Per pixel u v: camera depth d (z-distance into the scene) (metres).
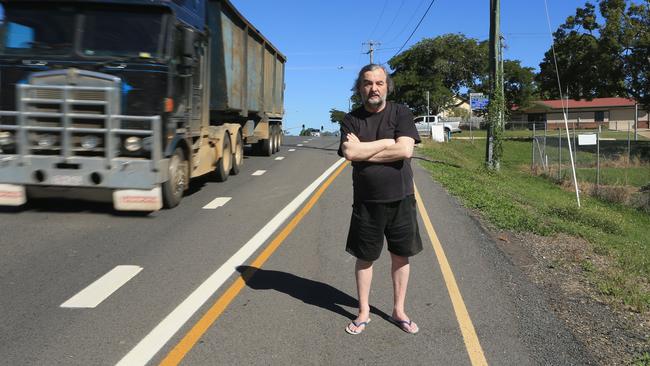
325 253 6.90
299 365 3.95
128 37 8.22
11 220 8.12
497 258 6.82
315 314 4.88
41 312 4.79
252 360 4.01
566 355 4.18
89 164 7.84
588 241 8.32
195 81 10.06
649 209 16.09
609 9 38.50
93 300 5.09
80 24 8.20
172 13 8.45
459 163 22.41
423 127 46.56
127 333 4.40
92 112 7.86
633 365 4.04
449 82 71.00
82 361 3.93
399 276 4.53
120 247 6.90
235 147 14.12
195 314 4.82
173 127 8.59
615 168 25.50
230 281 5.73
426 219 9.23
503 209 10.16
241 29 14.95
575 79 42.56
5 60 7.99
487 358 4.11
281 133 23.33
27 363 3.88
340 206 10.12
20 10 8.20
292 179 13.72
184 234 7.68
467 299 5.32
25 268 5.96
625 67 38.84
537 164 27.19
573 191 18.48
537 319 4.86
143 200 7.97
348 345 4.28
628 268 6.70
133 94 8.05
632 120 71.62
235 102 14.30
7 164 7.87
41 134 7.90
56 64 8.00
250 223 8.51
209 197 10.76
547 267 6.49
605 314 5.02
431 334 4.51
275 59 20.62
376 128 4.19
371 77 4.12
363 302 4.52
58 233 7.49
